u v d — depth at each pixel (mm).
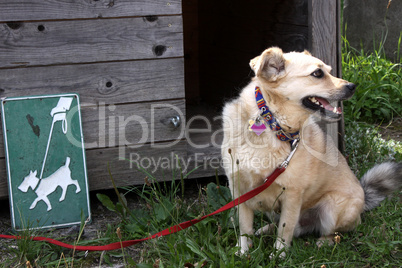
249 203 3131
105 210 3814
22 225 3340
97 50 3559
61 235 3404
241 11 5215
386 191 3557
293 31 4352
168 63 3740
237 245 3129
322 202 3334
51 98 3512
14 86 3449
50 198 3494
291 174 2949
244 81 5266
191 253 2979
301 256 3023
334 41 4016
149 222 3318
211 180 4344
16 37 3375
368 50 7031
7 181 3484
